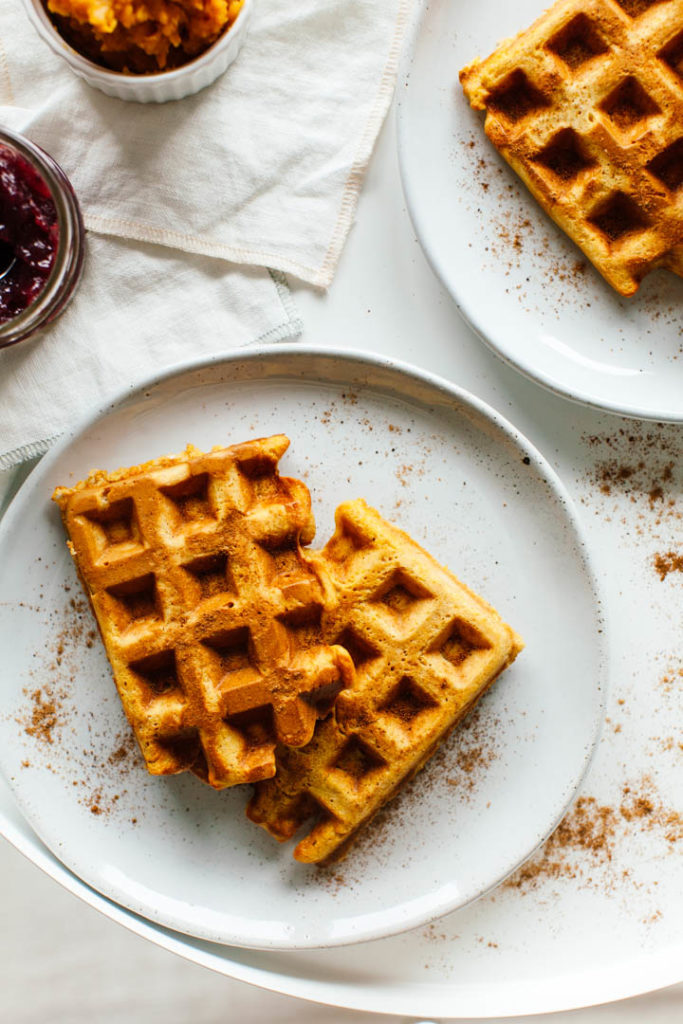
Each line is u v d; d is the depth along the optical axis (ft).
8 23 2.34
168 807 2.37
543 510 2.37
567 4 2.32
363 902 2.36
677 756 2.44
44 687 2.37
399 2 2.36
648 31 2.31
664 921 2.44
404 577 2.29
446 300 2.42
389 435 2.39
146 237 2.38
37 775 2.36
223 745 2.22
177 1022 2.56
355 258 2.41
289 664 2.22
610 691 2.45
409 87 2.32
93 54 2.26
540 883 2.44
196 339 2.39
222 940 2.34
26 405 2.38
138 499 2.26
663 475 2.44
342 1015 2.55
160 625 2.24
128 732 2.37
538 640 2.39
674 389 2.39
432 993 2.42
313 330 2.42
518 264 2.39
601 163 2.33
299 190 2.38
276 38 2.36
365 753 2.32
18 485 2.43
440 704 2.28
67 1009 2.56
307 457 2.39
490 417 2.34
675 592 2.45
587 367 2.39
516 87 2.35
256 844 2.37
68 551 2.36
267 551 2.27
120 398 2.32
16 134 2.25
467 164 2.38
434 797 2.38
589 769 2.44
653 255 2.34
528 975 2.43
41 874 2.54
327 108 2.38
